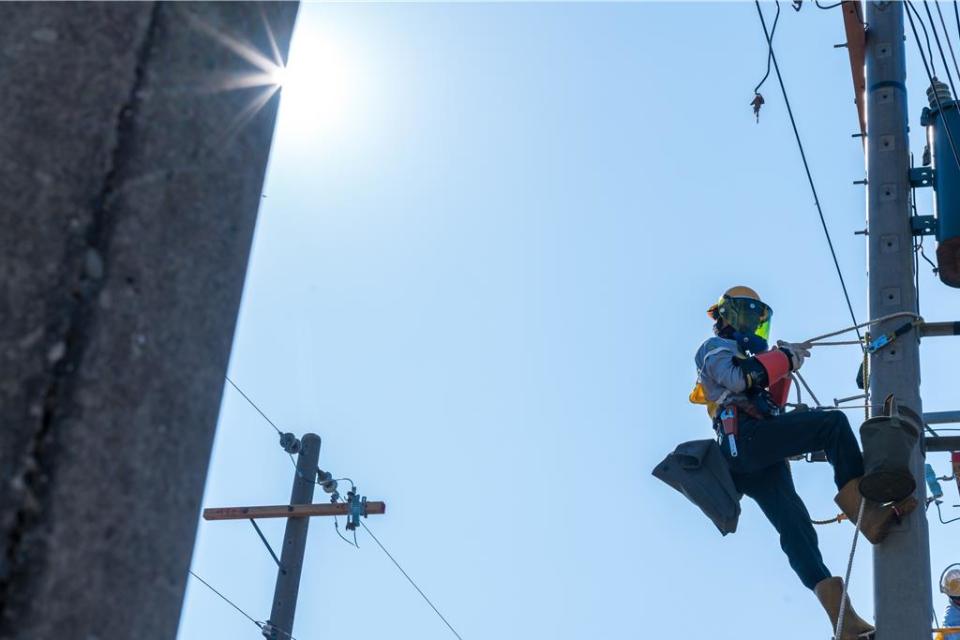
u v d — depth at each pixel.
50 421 1.38
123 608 1.40
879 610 6.40
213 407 1.56
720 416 6.80
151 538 1.44
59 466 1.37
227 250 1.62
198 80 1.62
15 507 1.35
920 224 7.68
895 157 7.73
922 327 7.12
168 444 1.48
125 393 1.44
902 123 7.83
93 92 1.53
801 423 6.57
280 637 14.01
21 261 1.44
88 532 1.38
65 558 1.36
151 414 1.47
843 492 6.41
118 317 1.45
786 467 7.00
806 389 7.01
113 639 1.38
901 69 8.00
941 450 7.26
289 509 14.27
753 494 6.96
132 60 1.55
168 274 1.52
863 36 8.18
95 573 1.38
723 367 6.68
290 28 1.85
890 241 7.50
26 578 1.33
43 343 1.41
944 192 7.71
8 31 1.55
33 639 1.32
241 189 1.66
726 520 6.73
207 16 1.66
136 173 1.51
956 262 7.66
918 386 7.03
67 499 1.37
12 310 1.42
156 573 1.44
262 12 1.77
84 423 1.40
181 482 1.50
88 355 1.42
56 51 1.54
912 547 6.44
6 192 1.46
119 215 1.49
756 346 7.03
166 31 1.59
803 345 6.88
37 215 1.46
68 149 1.50
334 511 14.20
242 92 1.70
